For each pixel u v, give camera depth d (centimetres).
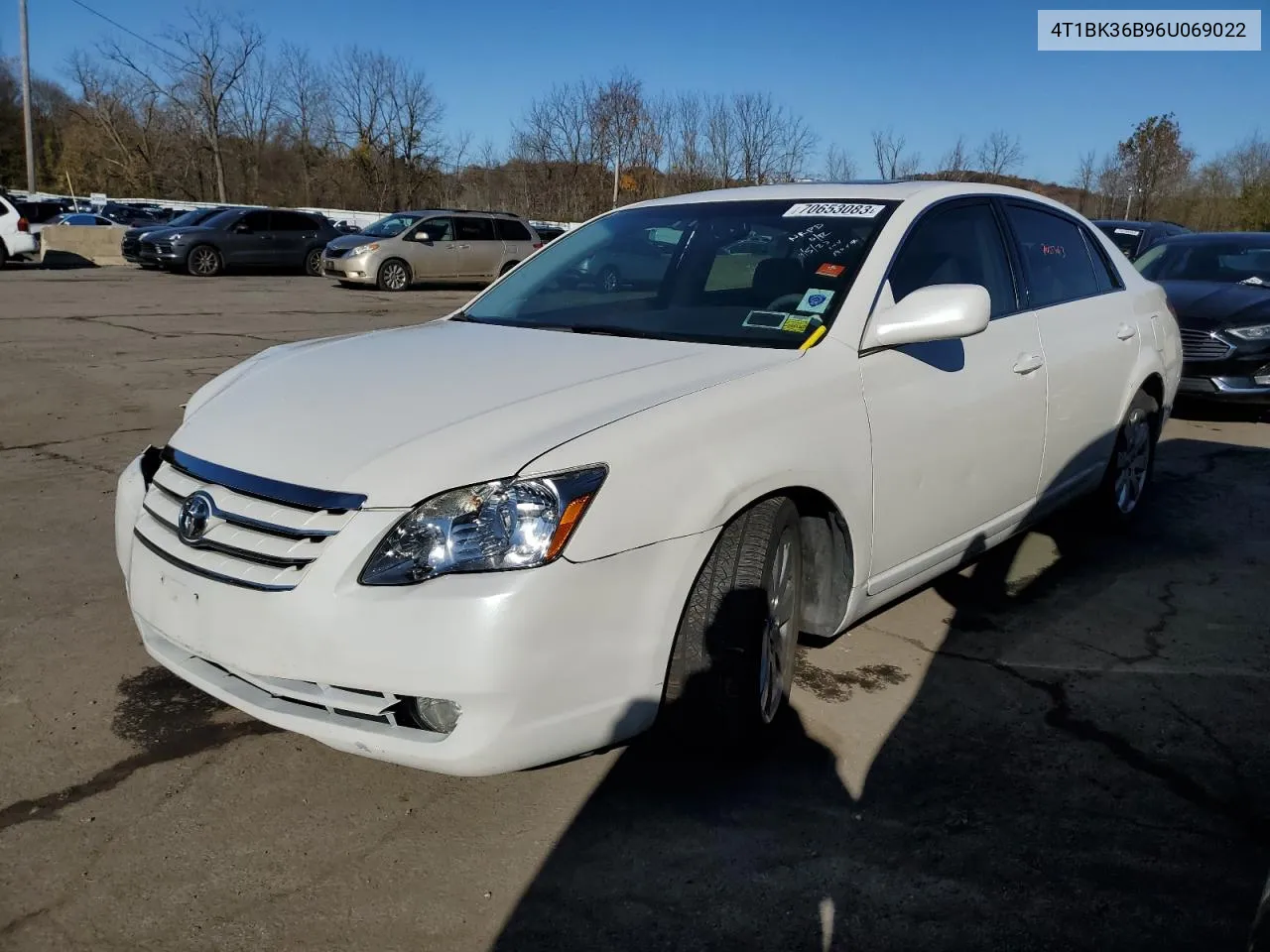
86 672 347
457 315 404
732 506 266
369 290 1984
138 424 713
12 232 2166
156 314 1391
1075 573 465
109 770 292
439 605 230
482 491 238
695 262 372
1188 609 427
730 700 276
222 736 311
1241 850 267
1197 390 792
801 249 356
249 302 1628
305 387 300
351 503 241
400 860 256
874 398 317
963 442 355
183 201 5000
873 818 277
